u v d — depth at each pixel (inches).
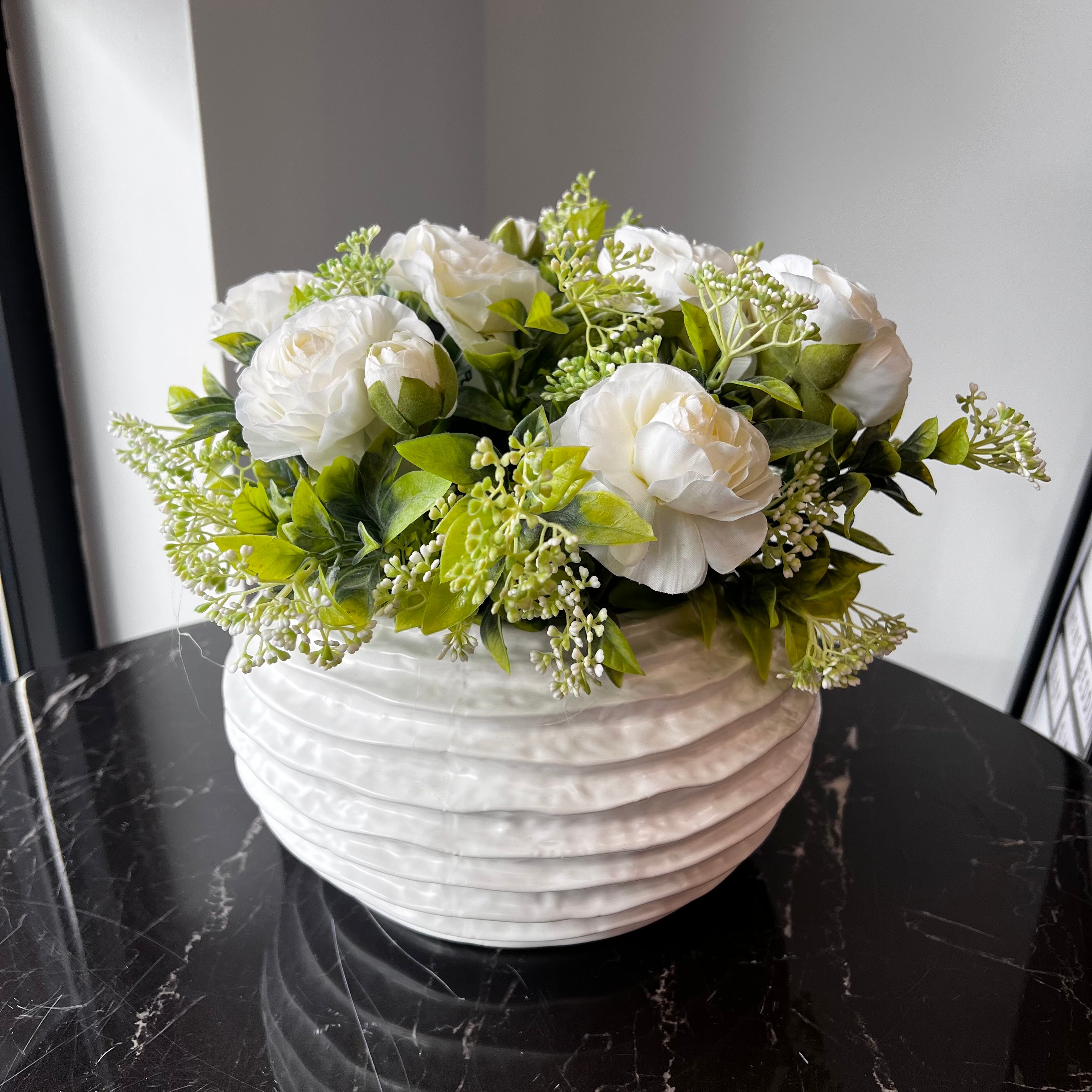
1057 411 44.0
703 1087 21.9
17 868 28.7
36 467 50.7
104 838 30.2
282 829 24.6
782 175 49.3
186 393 25.3
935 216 44.9
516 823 20.7
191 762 34.3
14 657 52.3
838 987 25.0
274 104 42.7
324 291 21.8
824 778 34.1
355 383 18.3
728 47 48.9
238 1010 23.7
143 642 42.2
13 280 46.8
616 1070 22.3
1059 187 41.1
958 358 46.3
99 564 55.7
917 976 25.4
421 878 21.4
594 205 25.4
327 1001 24.1
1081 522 43.3
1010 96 41.2
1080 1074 22.5
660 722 21.0
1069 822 31.9
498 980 24.9
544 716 20.0
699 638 22.0
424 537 19.9
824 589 22.2
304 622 18.3
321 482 19.4
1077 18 38.7
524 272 21.5
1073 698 40.8
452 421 22.2
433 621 17.9
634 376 17.8
